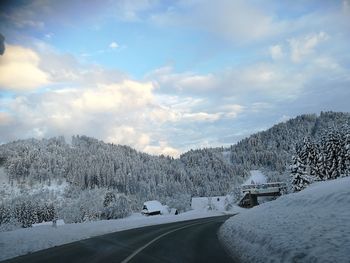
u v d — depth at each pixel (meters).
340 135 70.81
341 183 16.66
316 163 78.94
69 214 120.69
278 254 8.69
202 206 106.44
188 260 10.43
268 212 17.78
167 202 115.25
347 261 6.43
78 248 13.28
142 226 28.95
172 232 21.00
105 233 21.36
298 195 18.64
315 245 7.96
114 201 111.50
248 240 12.40
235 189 92.19
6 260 10.56
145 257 11.02
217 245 14.12
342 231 8.46
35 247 13.55
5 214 113.81
